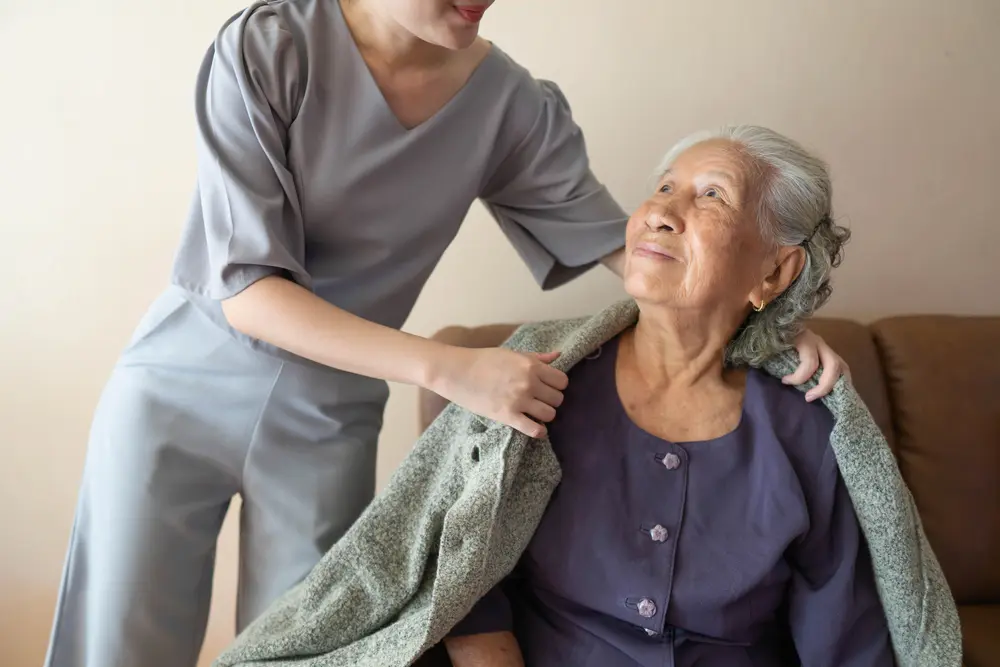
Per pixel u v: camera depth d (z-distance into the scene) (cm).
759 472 105
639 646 101
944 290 171
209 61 100
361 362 96
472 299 163
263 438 113
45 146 148
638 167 160
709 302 101
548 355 105
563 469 106
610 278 163
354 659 101
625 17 153
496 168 122
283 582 121
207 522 119
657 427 108
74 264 153
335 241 111
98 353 158
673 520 104
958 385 147
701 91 158
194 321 110
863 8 157
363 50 103
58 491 163
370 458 126
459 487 104
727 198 101
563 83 156
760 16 156
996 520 144
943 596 105
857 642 106
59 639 117
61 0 143
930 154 164
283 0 103
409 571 104
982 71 161
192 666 123
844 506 107
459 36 94
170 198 152
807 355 108
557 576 104
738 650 105
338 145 104
